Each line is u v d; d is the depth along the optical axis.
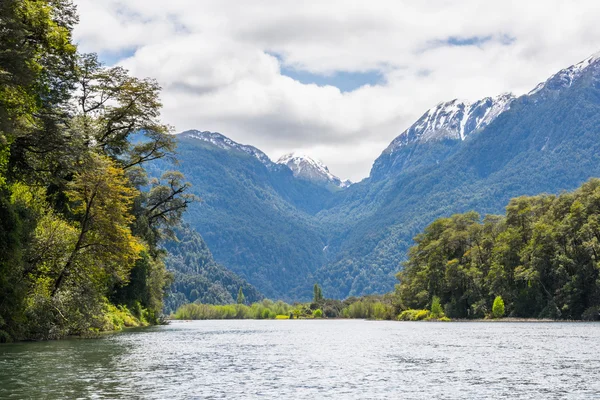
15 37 36.81
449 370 33.16
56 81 51.88
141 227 94.31
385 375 30.88
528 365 35.53
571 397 24.09
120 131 70.00
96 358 37.09
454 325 117.19
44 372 30.11
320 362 37.94
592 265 120.75
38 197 56.59
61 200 66.69
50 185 65.69
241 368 33.91
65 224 54.19
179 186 100.50
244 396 24.03
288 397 23.92
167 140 74.81
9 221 45.25
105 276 58.75
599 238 120.75
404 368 34.31
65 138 45.78
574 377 29.88
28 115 42.25
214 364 36.03
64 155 46.31
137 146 75.94
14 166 48.72
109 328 76.81
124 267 61.38
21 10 39.59
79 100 65.06
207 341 61.78
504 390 25.83
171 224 102.25
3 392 24.12
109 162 54.59
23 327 50.66
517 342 56.88
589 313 118.69
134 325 93.12
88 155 48.41
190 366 34.53
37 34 42.28
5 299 46.06
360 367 34.78
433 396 24.36
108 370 31.38
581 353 43.59
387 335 78.06
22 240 48.81
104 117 66.94
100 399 22.80
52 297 52.84
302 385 27.16
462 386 26.94
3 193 46.94
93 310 58.19
